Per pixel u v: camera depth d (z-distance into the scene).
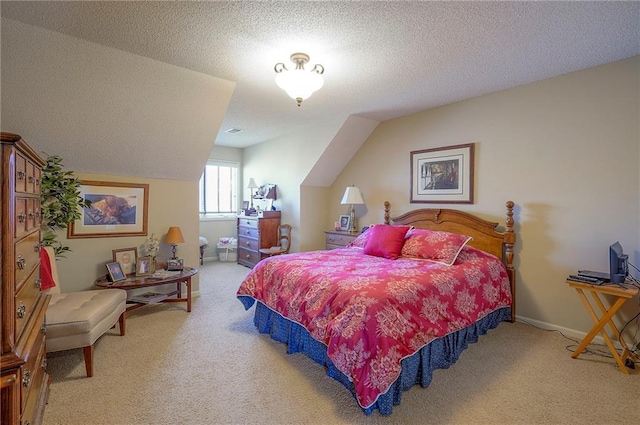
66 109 2.51
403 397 1.82
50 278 2.21
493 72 2.70
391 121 4.21
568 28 2.00
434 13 1.84
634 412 1.70
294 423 1.61
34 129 2.55
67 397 1.79
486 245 3.16
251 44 2.22
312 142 4.59
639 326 2.39
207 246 6.21
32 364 1.35
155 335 2.67
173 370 2.10
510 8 1.79
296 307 2.23
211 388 1.91
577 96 2.67
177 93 2.80
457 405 1.75
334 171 4.89
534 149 2.92
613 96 2.50
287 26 1.99
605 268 2.54
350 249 3.55
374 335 1.67
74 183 2.64
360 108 3.74
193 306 3.46
